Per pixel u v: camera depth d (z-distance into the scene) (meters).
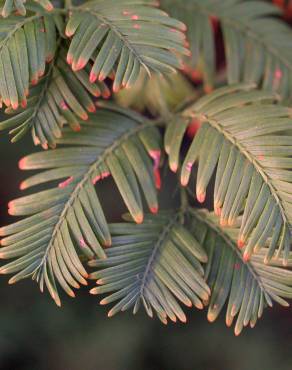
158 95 0.52
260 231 0.42
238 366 0.74
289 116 0.44
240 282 0.44
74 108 0.43
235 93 0.45
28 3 0.43
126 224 0.44
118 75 0.42
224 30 0.51
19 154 0.62
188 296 0.43
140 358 0.74
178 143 0.45
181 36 0.43
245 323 0.43
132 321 0.74
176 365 0.74
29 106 0.43
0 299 0.73
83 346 0.73
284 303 0.43
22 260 0.43
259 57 0.50
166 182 0.65
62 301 0.73
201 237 0.44
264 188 0.43
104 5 0.44
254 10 0.51
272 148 0.43
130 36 0.43
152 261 0.44
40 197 0.43
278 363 0.74
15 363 0.73
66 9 0.44
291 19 0.57
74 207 0.44
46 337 0.73
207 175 0.43
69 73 0.43
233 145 0.43
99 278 0.43
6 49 0.42
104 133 0.45
